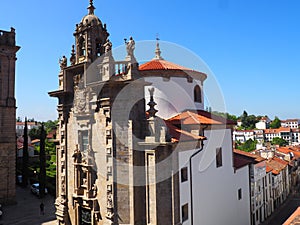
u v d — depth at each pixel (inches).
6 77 2110.0
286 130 7317.9
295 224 753.0
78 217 1143.0
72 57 1201.4
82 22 1161.4
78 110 1127.6
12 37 2150.6
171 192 957.2
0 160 2026.3
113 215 976.9
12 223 1654.8
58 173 1256.2
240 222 1523.1
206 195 1193.4
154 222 935.7
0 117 2053.4
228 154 1444.4
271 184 2206.0
